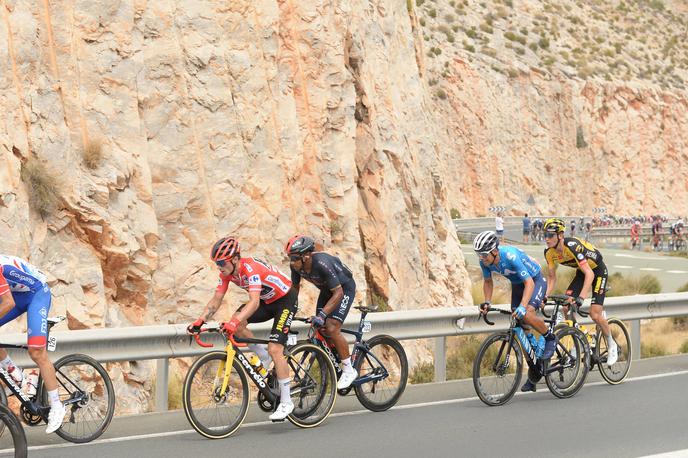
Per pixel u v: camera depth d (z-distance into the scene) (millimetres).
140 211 14406
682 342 18828
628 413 10336
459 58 73500
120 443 8867
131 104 14633
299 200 17562
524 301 10789
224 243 9094
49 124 13305
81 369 12164
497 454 8391
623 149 81312
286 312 9453
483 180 70438
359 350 10344
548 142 76188
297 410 9680
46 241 12828
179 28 16109
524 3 96875
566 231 62875
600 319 12258
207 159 15922
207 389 9508
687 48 112500
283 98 17797
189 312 15031
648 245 56562
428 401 11141
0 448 8547
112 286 13812
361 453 8430
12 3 13203
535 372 11266
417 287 21531
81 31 14227
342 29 19812
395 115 22422
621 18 112500
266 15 17641
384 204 20344
